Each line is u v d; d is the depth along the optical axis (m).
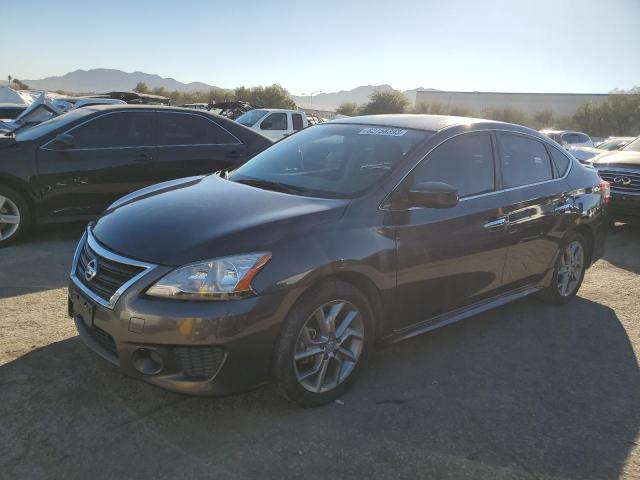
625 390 3.52
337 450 2.74
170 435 2.79
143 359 2.76
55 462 2.54
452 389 3.41
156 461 2.59
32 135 6.23
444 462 2.70
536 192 4.39
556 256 4.73
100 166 6.33
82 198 6.31
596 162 8.60
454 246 3.64
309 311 2.91
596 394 3.45
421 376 3.56
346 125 4.33
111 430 2.80
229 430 2.85
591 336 4.36
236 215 3.06
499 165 4.16
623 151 8.98
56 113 9.84
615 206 7.93
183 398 3.12
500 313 4.77
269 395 3.21
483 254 3.89
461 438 2.90
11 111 16.28
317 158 3.94
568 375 3.69
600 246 5.30
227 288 2.67
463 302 3.90
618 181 7.95
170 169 6.78
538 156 4.62
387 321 3.41
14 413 2.89
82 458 2.58
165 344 2.66
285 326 2.85
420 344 4.06
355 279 3.16
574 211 4.76
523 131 4.55
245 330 2.69
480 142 4.07
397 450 2.77
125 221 3.15
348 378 3.22
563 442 2.92
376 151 3.73
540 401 3.33
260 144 7.50
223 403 3.10
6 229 6.02
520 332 4.38
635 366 3.88
